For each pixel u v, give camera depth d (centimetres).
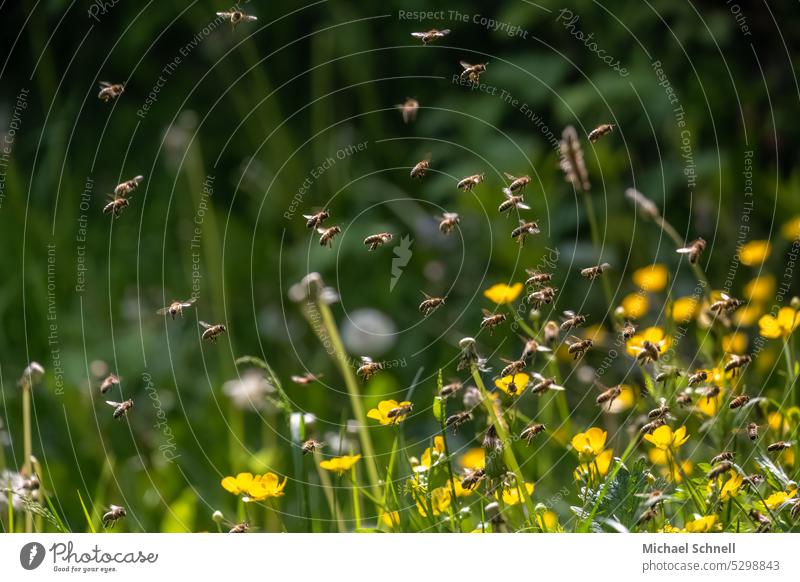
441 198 584
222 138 633
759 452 208
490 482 201
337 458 208
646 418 244
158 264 565
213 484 367
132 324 504
